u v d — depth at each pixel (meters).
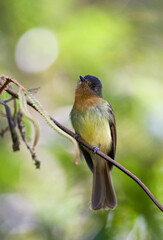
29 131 5.14
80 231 8.74
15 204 10.27
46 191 10.26
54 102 12.55
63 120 11.86
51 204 9.84
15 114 4.97
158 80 11.97
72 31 11.97
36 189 10.40
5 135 9.91
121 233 7.74
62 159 9.78
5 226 9.92
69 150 10.12
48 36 12.05
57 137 10.31
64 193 9.64
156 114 10.37
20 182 10.30
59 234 9.06
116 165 5.01
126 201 8.04
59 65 12.10
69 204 9.23
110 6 13.20
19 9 11.63
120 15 12.88
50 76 12.53
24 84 12.34
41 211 9.68
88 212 8.94
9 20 11.68
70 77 12.45
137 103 10.56
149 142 10.38
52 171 10.62
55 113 12.27
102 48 11.83
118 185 8.33
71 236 8.74
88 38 11.83
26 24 11.95
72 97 12.45
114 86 11.16
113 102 10.71
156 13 13.23
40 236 9.41
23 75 12.28
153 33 12.93
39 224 9.48
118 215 7.94
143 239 7.67
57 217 9.25
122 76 11.64
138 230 7.73
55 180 10.39
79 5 13.02
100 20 12.11
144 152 10.35
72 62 11.83
